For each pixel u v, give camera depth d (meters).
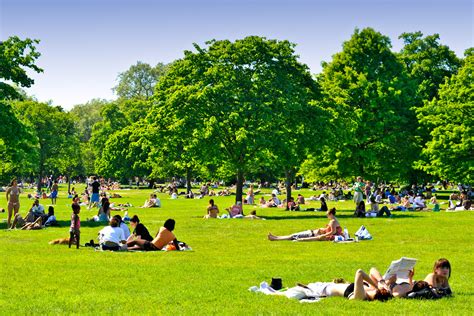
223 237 28.83
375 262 20.11
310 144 44.50
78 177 152.25
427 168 59.50
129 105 124.12
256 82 44.03
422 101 67.56
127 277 16.86
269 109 41.91
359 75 64.69
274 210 51.78
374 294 13.73
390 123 65.44
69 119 98.00
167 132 44.22
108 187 108.38
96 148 118.44
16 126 37.59
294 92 44.41
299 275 17.28
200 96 41.78
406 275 14.32
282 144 42.56
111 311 12.44
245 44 45.16
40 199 71.75
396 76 68.38
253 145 41.69
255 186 125.19
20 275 17.14
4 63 37.00
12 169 90.50
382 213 41.84
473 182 58.34
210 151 44.31
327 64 72.75
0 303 13.28
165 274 17.38
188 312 12.32
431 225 34.47
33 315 12.09
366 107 64.88
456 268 19.00
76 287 15.34
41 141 92.69
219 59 45.31
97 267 18.70
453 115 58.34
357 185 48.31
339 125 47.44
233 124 43.78
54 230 31.41
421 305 13.13
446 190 96.69
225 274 17.39
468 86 59.41
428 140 68.00
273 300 13.65
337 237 26.94
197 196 79.88
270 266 19.12
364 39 69.06
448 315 12.09
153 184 112.62
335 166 61.41
